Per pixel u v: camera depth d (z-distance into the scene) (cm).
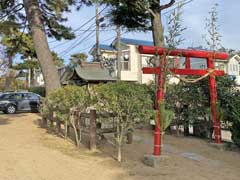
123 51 3766
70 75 2902
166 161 765
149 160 759
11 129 1343
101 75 2802
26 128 1377
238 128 962
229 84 1130
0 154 845
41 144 1002
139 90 777
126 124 784
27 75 5803
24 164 751
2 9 1775
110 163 776
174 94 1201
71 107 992
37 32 1523
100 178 656
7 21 1802
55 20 1844
